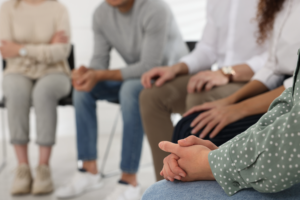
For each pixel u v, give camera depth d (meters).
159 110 1.38
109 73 1.93
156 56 1.91
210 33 1.60
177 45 2.05
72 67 2.58
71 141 3.19
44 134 2.07
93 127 2.03
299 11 1.00
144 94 1.40
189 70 1.55
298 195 0.54
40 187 1.98
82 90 1.92
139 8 1.94
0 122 3.30
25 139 2.09
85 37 3.29
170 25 2.00
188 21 3.31
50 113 2.10
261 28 1.20
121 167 1.82
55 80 2.17
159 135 1.38
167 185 0.66
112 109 3.42
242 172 0.54
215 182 0.62
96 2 3.27
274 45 1.11
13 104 2.09
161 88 1.39
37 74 2.25
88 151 2.02
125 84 1.85
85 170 2.04
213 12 1.57
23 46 2.23
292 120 0.48
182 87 1.43
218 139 1.00
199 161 0.62
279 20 1.07
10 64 2.25
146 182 2.15
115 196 1.81
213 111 1.05
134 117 1.81
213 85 1.29
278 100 0.59
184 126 1.09
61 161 2.62
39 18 2.37
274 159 0.49
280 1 1.06
